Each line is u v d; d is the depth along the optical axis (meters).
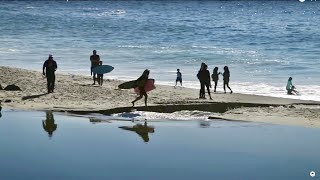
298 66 70.38
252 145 22.75
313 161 20.16
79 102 33.62
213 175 18.16
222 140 23.72
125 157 20.38
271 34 144.75
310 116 30.69
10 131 24.86
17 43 101.75
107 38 122.00
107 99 35.06
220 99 37.78
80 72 60.19
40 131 24.92
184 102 34.62
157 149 21.80
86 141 22.98
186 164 19.50
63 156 20.36
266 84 53.38
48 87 37.31
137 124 27.34
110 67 43.56
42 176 17.67
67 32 138.00
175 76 58.78
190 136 24.52
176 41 118.62
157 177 17.80
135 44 106.94
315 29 165.62
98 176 17.78
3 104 32.34
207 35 139.88
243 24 193.25
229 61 76.06
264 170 18.83
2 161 19.55
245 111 32.69
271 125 27.69
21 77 44.78
